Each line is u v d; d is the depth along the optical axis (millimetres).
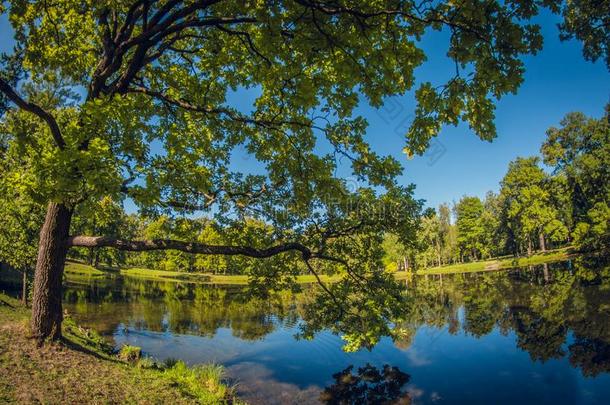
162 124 10172
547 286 31500
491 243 82000
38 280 8711
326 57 5758
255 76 6848
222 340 19562
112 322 22500
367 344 7832
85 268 64750
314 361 15984
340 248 8906
